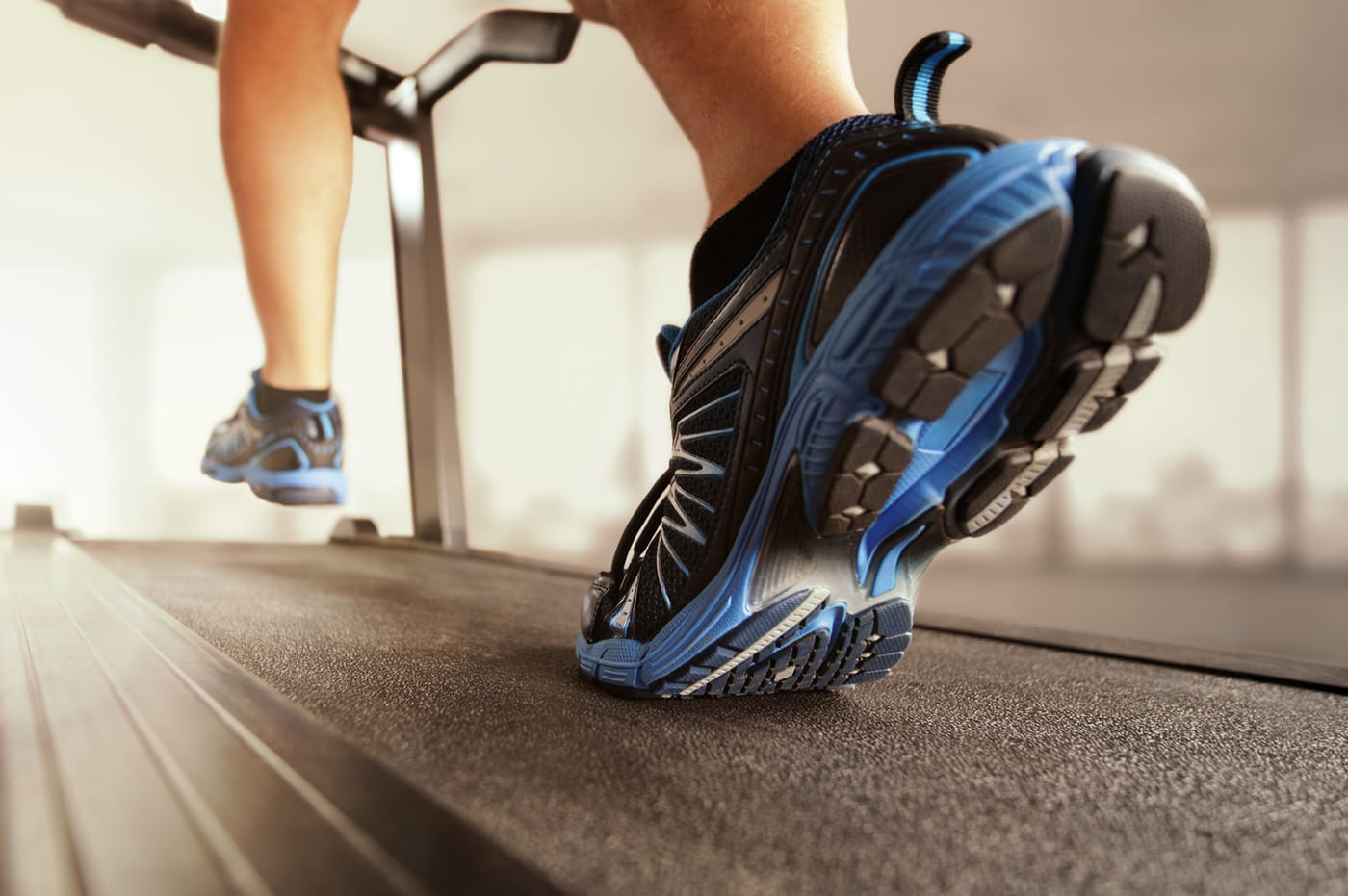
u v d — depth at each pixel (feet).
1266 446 4.00
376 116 6.91
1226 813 1.39
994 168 1.24
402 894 0.83
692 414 1.85
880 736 1.79
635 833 1.19
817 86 1.74
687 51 1.81
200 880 0.81
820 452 1.53
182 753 1.19
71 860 0.83
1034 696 2.30
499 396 7.82
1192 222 1.25
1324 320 3.76
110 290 7.47
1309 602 3.87
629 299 7.06
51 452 7.43
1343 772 1.65
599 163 6.99
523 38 5.86
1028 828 1.29
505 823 1.20
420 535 7.16
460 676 2.18
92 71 7.05
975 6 4.51
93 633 2.16
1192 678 2.67
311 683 2.02
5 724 1.26
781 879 1.06
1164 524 4.35
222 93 3.09
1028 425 1.49
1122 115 4.22
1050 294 1.30
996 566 5.07
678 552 1.88
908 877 1.09
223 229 7.55
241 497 8.18
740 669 1.87
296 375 3.75
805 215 1.51
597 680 2.06
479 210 7.56
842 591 1.77
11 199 7.20
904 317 1.31
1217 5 3.89
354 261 7.58
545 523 7.74
